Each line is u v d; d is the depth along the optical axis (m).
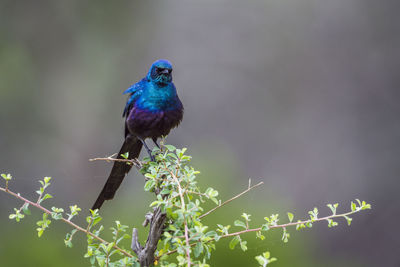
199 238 3.57
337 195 16.98
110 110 18.66
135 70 19.03
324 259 15.65
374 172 17.09
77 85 18.42
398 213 16.36
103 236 9.57
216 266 7.79
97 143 18.39
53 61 18.19
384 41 18.14
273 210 8.92
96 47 18.58
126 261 3.95
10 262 9.33
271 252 8.54
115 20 18.73
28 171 17.16
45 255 9.35
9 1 17.73
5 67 17.23
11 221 10.16
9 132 17.22
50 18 18.12
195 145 18.42
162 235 4.01
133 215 9.44
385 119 17.67
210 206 8.52
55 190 17.03
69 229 9.87
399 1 18.17
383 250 16.02
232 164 9.97
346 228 16.23
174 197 3.71
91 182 17.69
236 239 3.89
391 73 17.91
